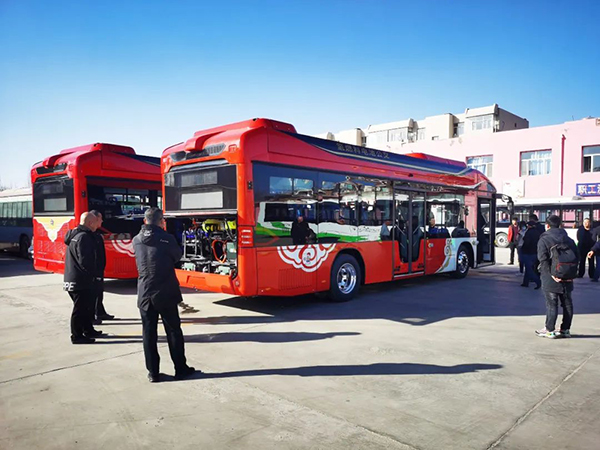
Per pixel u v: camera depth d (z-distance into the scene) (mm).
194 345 6008
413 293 10172
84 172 9828
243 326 7039
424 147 34812
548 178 28703
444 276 13148
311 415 3900
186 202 8164
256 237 7348
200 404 4141
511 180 30234
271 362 5301
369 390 4445
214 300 9242
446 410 3992
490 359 5391
